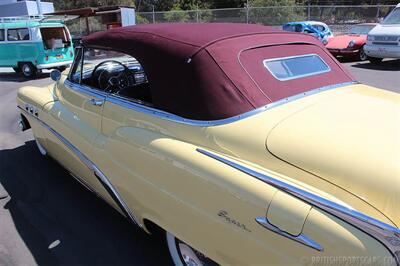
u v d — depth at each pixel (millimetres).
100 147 2803
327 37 17344
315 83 2531
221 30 2674
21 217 3479
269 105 2164
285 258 1620
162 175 2186
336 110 2123
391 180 1518
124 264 2811
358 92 2541
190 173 2016
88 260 2865
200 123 2166
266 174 1772
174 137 2250
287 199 1638
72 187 4043
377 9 25141
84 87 3295
